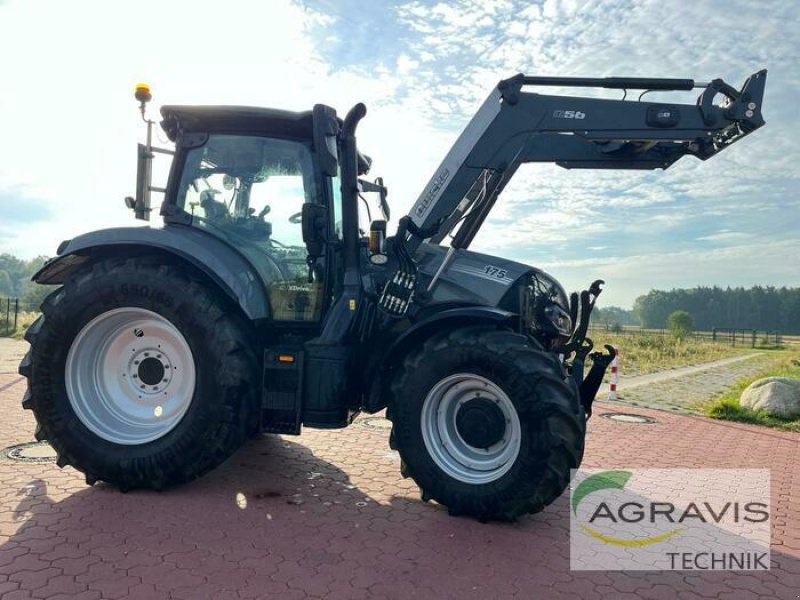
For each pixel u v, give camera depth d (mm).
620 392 11195
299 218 4348
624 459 5562
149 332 4168
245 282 4062
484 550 3285
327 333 4059
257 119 4281
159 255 4141
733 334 49719
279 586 2764
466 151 4391
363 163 5461
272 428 3980
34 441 5199
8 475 4250
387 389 4234
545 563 3166
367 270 4582
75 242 4137
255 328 4172
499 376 3617
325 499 3996
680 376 15422
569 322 5020
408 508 3895
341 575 2902
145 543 3170
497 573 3014
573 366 4633
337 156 4297
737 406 8320
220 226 4383
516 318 4102
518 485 3555
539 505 3562
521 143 4352
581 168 4875
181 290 3906
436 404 3912
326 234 4270
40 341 4047
